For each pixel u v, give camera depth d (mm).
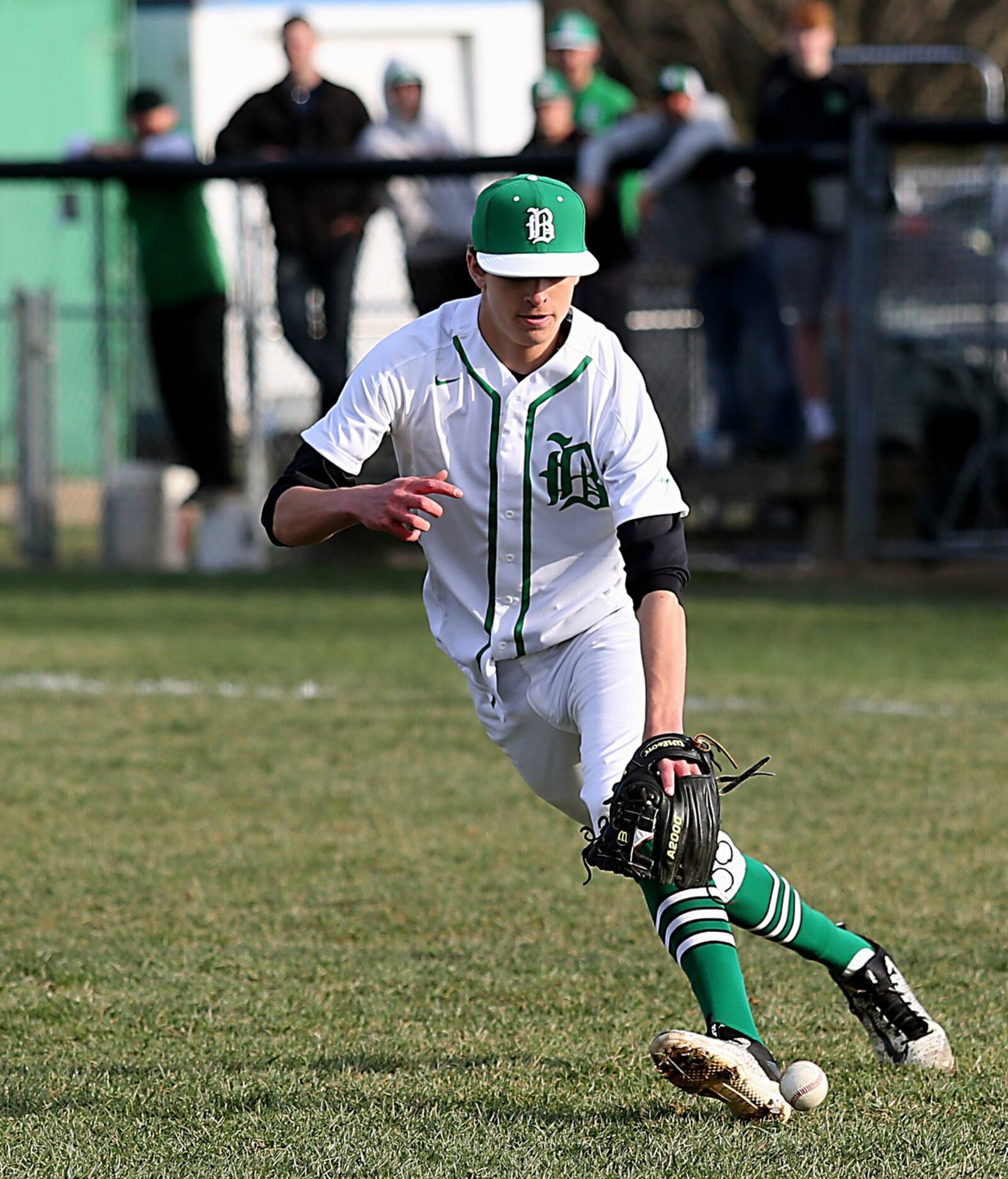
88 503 46000
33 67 62438
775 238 38312
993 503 39312
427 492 10344
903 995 11672
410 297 40094
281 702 25906
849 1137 10336
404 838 18250
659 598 10586
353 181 37594
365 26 56781
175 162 38094
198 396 40281
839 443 39375
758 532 45031
